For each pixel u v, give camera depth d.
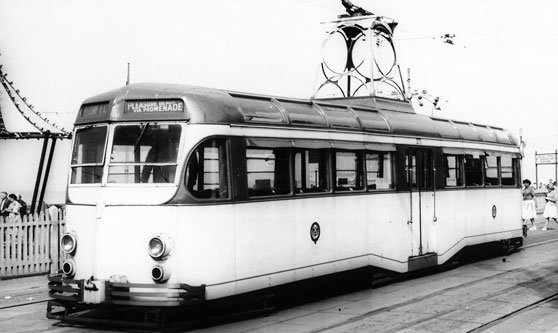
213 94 9.59
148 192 9.00
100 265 9.05
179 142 9.06
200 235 8.97
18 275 14.02
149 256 8.87
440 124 15.47
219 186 9.33
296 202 10.59
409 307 10.72
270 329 9.16
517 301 11.01
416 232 13.88
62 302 9.44
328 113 11.68
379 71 14.88
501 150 18.09
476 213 16.47
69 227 9.55
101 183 9.27
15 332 9.18
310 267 10.84
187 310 9.27
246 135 9.71
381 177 12.89
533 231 25.52
